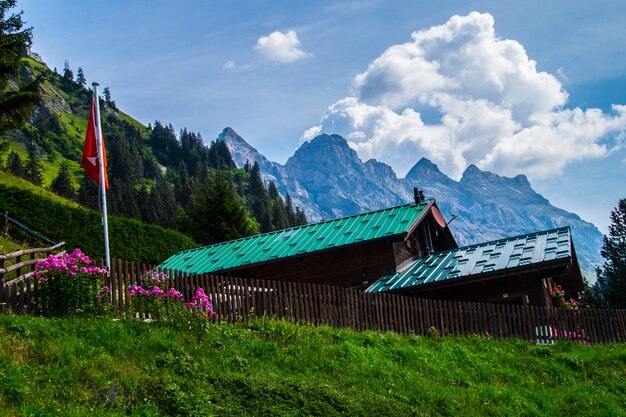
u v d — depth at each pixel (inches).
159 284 692.1
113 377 512.1
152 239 1900.8
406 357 741.3
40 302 632.4
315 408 546.0
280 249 1315.2
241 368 593.0
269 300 775.1
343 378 637.3
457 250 1226.6
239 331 692.7
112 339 567.5
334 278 1258.6
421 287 1101.1
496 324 938.1
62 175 4975.4
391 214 1311.5
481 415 645.9
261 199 6033.5
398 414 583.2
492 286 1091.3
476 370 768.9
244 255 1346.0
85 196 4658.0
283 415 522.9
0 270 649.6
